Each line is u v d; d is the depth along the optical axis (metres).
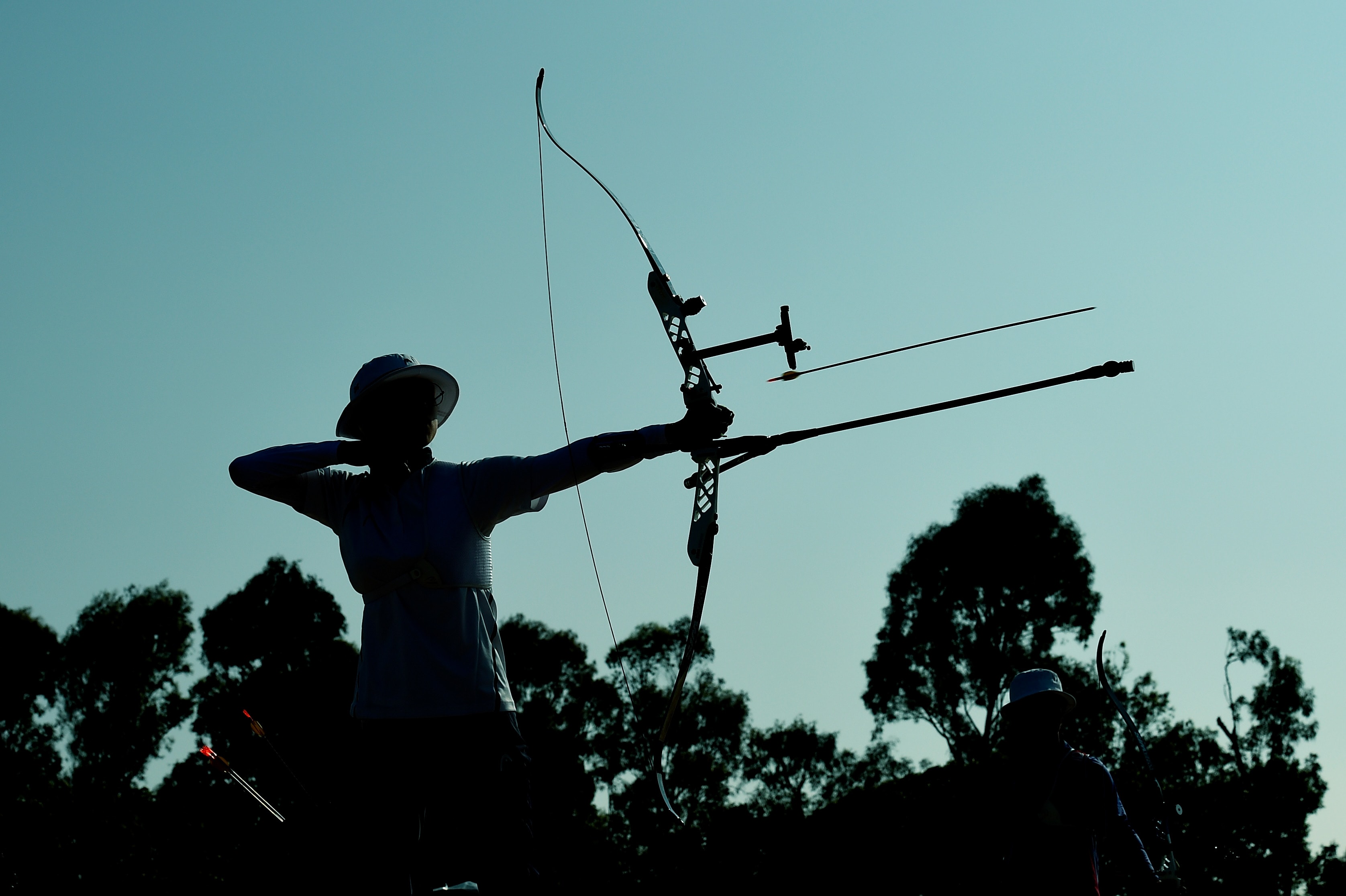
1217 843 28.80
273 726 33.66
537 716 37.56
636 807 37.91
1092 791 6.53
